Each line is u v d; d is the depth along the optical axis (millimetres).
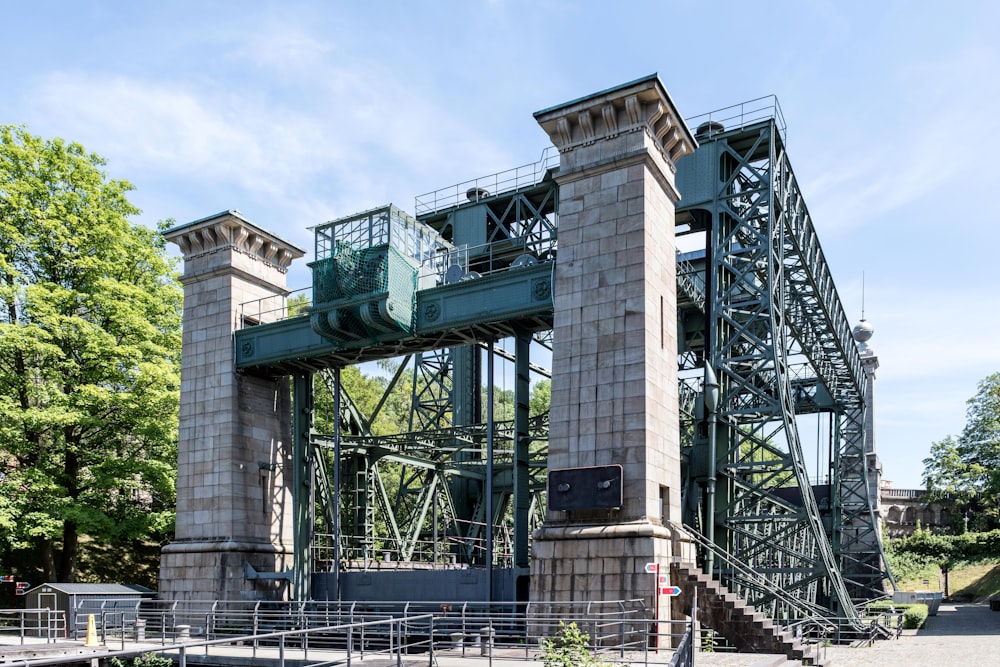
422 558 56531
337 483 37125
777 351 36281
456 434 42969
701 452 36875
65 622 35281
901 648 33594
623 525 27719
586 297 30344
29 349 40875
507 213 43656
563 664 17500
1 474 43719
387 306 33312
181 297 48469
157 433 43094
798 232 44125
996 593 78750
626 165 30484
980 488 91812
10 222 43156
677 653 14547
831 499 61094
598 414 29203
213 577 37062
